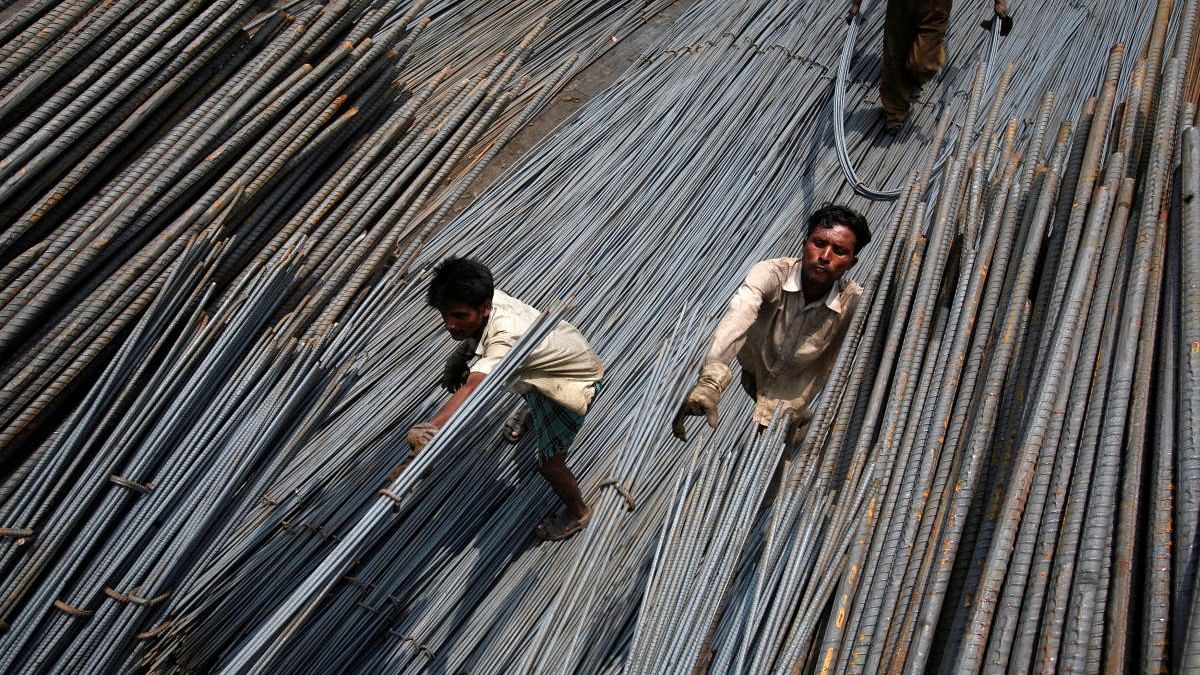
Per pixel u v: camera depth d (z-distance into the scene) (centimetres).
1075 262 204
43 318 219
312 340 261
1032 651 160
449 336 415
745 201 511
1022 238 225
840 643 191
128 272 229
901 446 209
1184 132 202
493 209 478
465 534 367
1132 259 196
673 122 544
